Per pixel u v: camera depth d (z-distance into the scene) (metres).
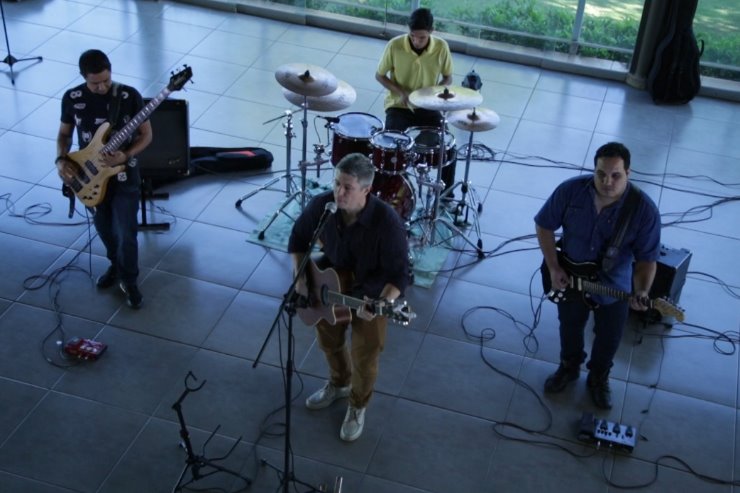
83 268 5.37
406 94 6.10
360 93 7.57
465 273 5.59
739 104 7.89
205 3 8.75
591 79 8.13
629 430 4.45
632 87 8.02
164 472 4.15
